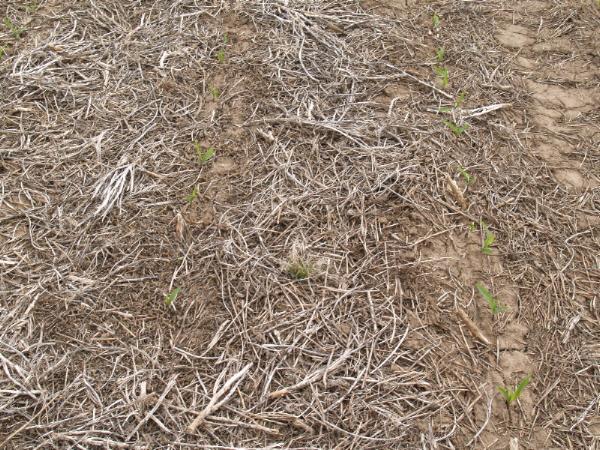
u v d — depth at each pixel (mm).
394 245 1729
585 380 1519
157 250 1716
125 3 2500
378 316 1588
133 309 1603
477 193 1867
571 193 1896
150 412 1405
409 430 1402
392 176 1866
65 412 1420
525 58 2320
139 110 2086
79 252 1698
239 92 2152
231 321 1567
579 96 2182
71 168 1913
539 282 1685
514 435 1427
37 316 1577
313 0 2498
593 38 2379
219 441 1375
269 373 1471
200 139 2012
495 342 1571
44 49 2283
